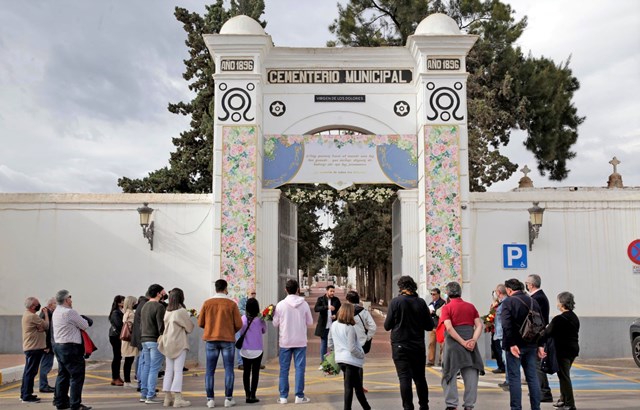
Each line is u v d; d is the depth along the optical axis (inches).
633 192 665.6
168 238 639.1
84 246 639.8
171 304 405.1
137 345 443.5
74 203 644.7
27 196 644.7
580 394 427.2
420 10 1124.5
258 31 636.1
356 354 347.9
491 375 520.1
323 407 385.1
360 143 645.9
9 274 636.1
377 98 650.8
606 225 647.8
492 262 640.4
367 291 2085.4
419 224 635.5
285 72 653.3
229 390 391.9
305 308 407.5
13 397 437.4
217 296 402.3
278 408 384.5
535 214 626.8
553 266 641.6
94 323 629.9
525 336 332.5
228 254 610.5
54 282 635.5
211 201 640.4
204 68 1190.3
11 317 630.5
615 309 639.1
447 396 340.5
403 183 644.1
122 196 645.9
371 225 1331.2
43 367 452.8
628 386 464.4
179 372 395.2
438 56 631.2
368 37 1147.3
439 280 608.7
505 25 1182.3
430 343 585.9
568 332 364.5
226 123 621.6
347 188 657.6
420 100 633.6
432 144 621.6
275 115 649.0
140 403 410.0
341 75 653.3
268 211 637.3
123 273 636.1
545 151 1158.3
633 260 642.8
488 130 1153.4
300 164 643.5
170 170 1152.2
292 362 629.6
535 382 338.0
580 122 1202.6
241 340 403.9
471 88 1154.7
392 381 500.4
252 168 617.9
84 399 425.7
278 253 637.3
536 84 1155.3
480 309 633.0
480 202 647.8
